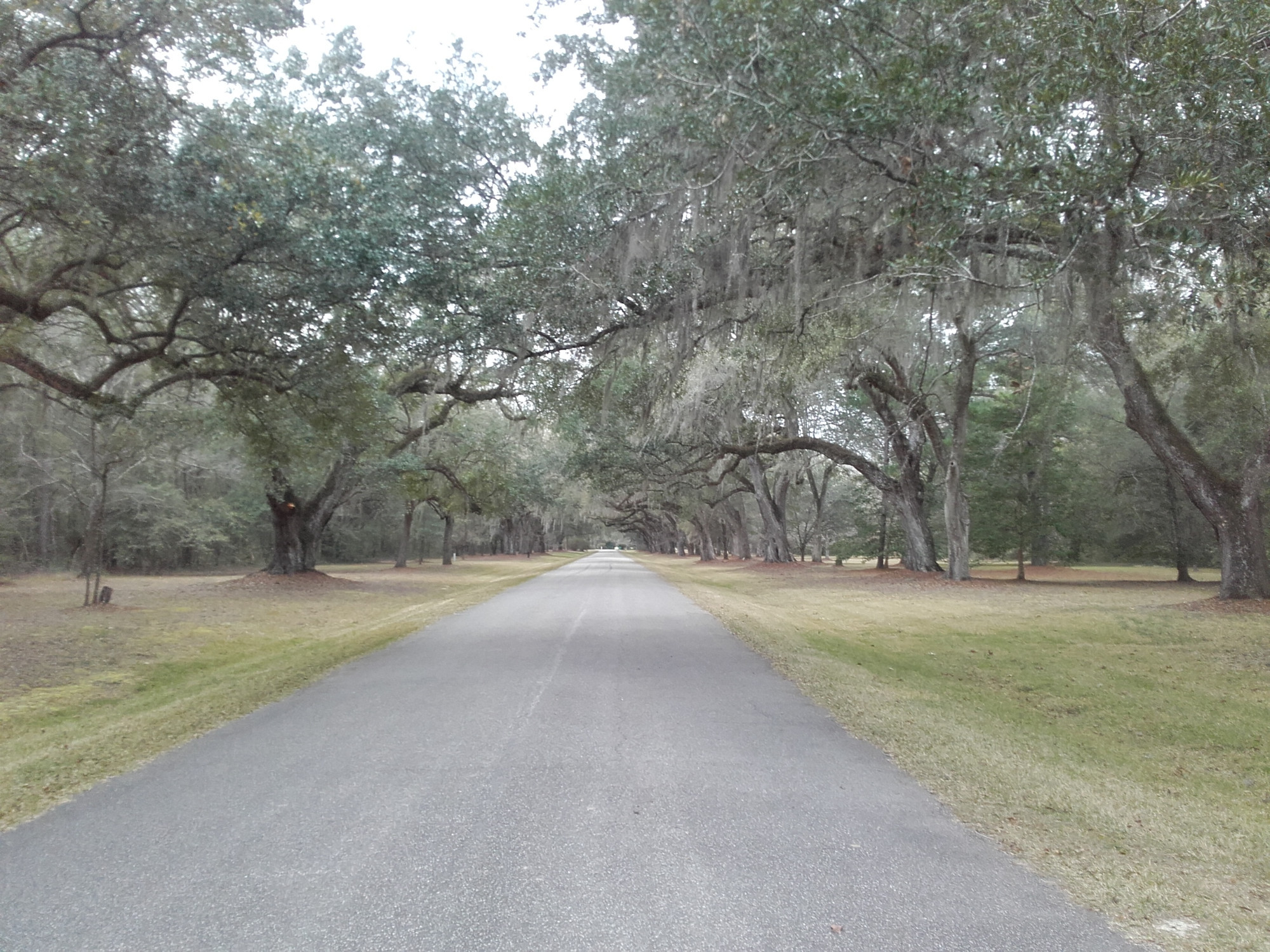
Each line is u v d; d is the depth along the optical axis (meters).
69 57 9.85
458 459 37.88
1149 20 7.84
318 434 18.36
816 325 13.95
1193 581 30.23
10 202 10.28
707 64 8.99
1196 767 7.27
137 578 36.59
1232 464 23.03
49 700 10.21
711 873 3.96
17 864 4.11
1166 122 7.52
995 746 6.65
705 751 6.27
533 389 19.03
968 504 30.89
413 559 70.38
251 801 5.09
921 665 12.12
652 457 31.88
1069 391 22.73
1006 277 11.45
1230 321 12.30
